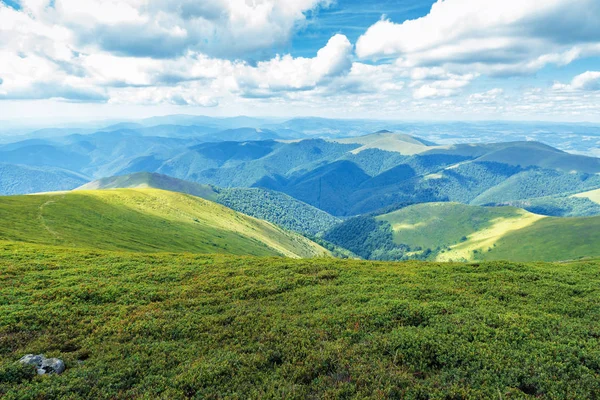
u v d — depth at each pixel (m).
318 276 34.47
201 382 15.49
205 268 38.47
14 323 22.28
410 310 22.89
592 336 19.06
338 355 17.20
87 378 16.08
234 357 17.66
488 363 16.05
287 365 16.66
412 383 14.73
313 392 14.51
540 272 33.69
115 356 18.39
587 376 14.84
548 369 15.52
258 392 14.60
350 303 25.59
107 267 37.88
